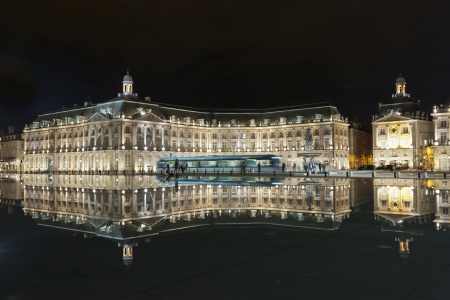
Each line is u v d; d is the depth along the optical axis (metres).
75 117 147.75
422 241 15.18
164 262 12.24
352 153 157.38
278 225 19.23
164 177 84.69
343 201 30.47
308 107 146.12
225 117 156.12
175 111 146.50
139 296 9.38
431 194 35.91
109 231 17.81
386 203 29.02
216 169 115.44
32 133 166.62
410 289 9.77
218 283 10.27
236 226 18.95
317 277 10.72
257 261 12.34
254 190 41.62
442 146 115.75
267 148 151.62
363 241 15.25
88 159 138.00
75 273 11.16
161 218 21.98
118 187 51.44
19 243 15.12
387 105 141.88
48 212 25.16
